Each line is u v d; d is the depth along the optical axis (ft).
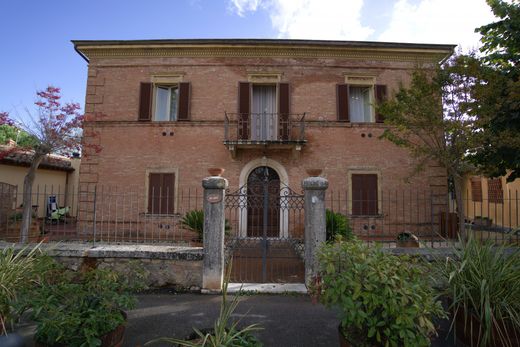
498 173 26.68
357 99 41.60
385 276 9.05
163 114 41.42
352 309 9.04
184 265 17.76
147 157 39.17
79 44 39.04
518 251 12.60
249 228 38.01
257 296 17.13
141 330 13.01
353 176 38.91
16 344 10.85
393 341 8.86
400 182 38.73
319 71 40.01
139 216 38.24
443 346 11.69
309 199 17.83
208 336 9.27
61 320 9.05
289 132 38.81
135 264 17.10
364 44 38.96
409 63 40.11
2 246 16.99
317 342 12.16
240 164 38.83
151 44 39.29
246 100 39.52
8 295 11.03
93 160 39.01
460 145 24.94
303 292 17.35
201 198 38.58
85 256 17.52
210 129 39.34
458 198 26.30
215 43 39.06
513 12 24.71
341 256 10.58
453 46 38.78
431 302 9.29
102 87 39.96
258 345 9.52
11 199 31.65
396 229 38.14
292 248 28.22
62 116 30.07
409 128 28.43
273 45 39.17
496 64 27.12
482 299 10.55
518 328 10.59
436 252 16.01
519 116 24.06
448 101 26.25
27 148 31.19
